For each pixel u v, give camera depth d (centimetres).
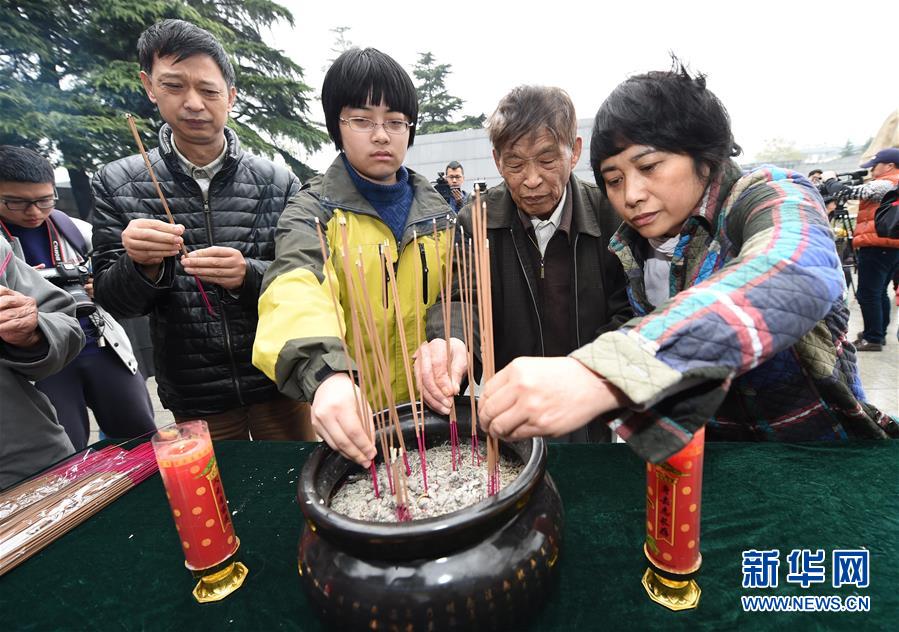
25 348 99
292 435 142
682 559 52
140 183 118
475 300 103
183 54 104
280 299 73
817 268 47
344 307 102
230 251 104
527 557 47
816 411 80
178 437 58
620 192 70
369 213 99
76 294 141
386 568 45
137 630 58
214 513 60
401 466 65
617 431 41
